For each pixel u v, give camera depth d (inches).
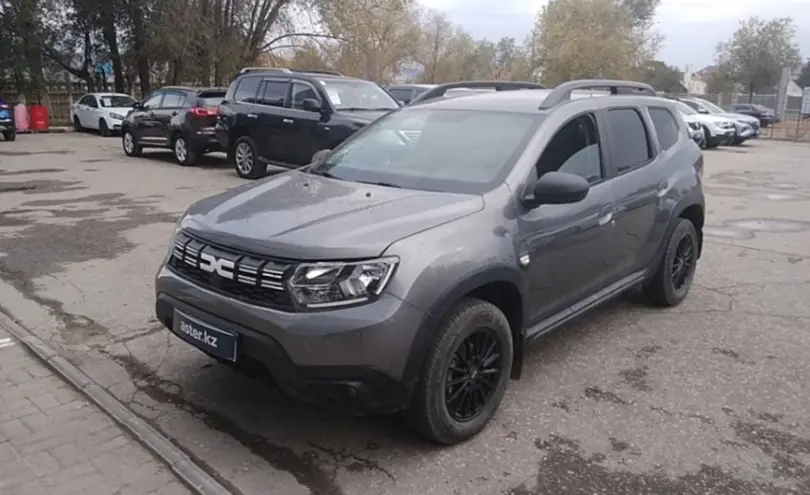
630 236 179.9
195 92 560.7
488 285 133.2
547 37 1919.3
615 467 122.1
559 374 161.2
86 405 141.6
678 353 175.2
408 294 113.0
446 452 126.3
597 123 172.1
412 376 115.7
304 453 125.0
